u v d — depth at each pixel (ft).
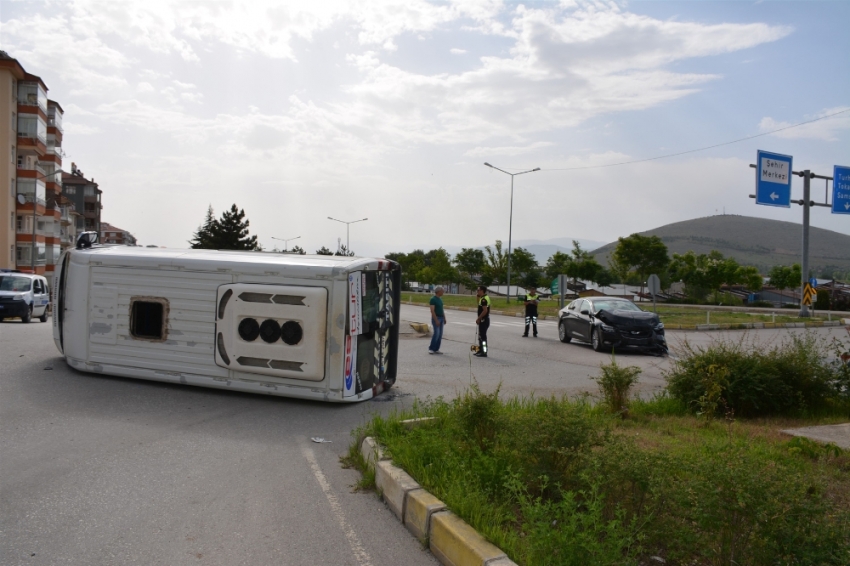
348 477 20.47
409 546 15.21
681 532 12.93
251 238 296.51
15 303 75.87
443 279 262.88
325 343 30.91
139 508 17.24
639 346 56.49
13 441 23.08
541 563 12.30
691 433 24.62
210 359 32.32
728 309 148.66
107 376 35.01
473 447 19.15
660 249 217.97
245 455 22.66
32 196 187.01
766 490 12.28
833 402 30.01
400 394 34.91
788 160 101.30
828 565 11.46
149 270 33.40
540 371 45.80
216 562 14.14
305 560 14.33
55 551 14.46
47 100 206.28
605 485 14.66
